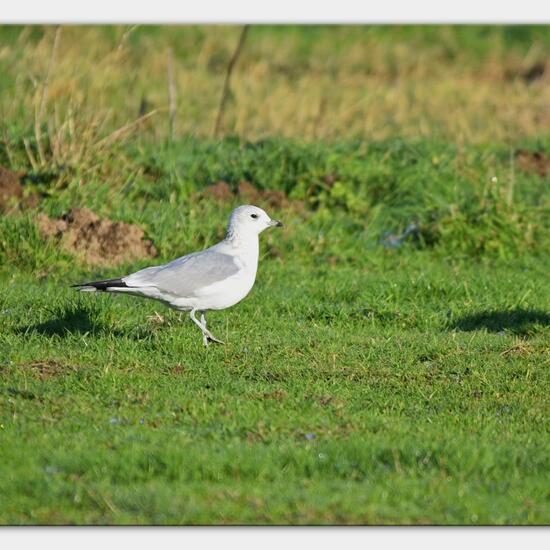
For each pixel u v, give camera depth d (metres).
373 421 9.59
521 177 19.75
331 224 17.53
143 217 16.42
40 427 9.09
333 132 21.77
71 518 7.54
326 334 12.60
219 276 11.59
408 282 14.75
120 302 13.58
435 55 32.09
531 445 9.15
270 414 9.62
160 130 20.61
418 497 7.98
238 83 25.06
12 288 13.98
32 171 17.16
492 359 11.70
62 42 24.17
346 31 33.09
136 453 8.43
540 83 29.22
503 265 16.62
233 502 7.80
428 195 18.22
